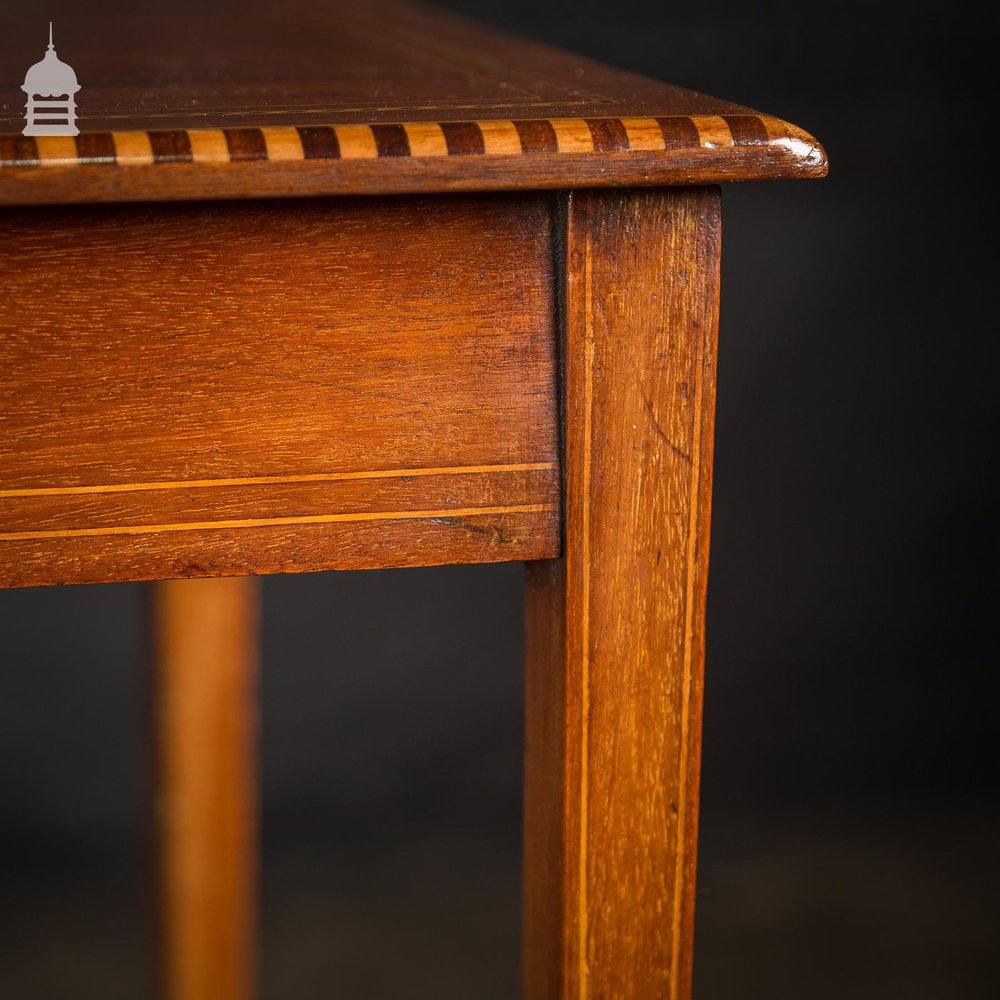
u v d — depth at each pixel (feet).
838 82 6.88
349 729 7.53
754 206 7.00
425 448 2.65
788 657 7.59
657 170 2.55
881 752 7.68
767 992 6.41
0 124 2.54
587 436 2.67
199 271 2.58
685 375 2.67
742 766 7.66
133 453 2.60
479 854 7.51
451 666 7.56
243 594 4.97
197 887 5.19
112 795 7.38
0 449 2.58
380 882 7.29
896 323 7.20
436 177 2.52
